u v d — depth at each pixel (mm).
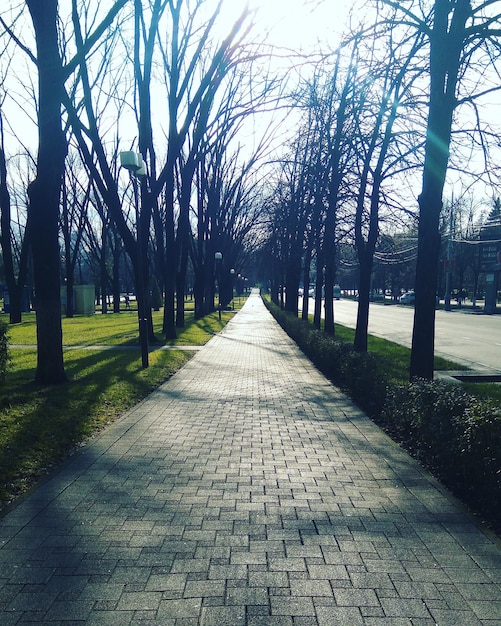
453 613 2693
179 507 3984
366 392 7797
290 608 2721
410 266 57594
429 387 5770
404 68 8516
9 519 3762
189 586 2912
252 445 5672
